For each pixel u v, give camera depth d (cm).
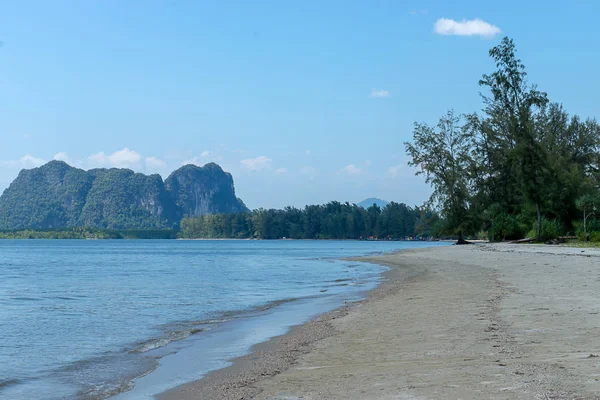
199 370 982
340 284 2827
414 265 3944
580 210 6544
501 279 2367
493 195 7712
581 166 7506
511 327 1151
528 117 7119
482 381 714
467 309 1498
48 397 859
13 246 15988
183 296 2433
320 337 1240
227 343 1252
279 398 720
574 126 7794
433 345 1023
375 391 711
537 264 3102
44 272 4588
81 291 2781
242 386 823
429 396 662
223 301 2198
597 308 1350
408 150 7969
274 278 3444
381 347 1055
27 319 1758
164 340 1333
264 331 1399
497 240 7375
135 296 2477
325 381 802
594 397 611
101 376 984
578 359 812
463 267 3400
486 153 7769
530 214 7031
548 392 639
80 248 13912
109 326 1593
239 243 19888
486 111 7706
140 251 11362
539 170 6638
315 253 8512
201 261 6438
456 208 7738
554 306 1423
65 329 1548
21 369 1059
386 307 1700
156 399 794
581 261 3070
